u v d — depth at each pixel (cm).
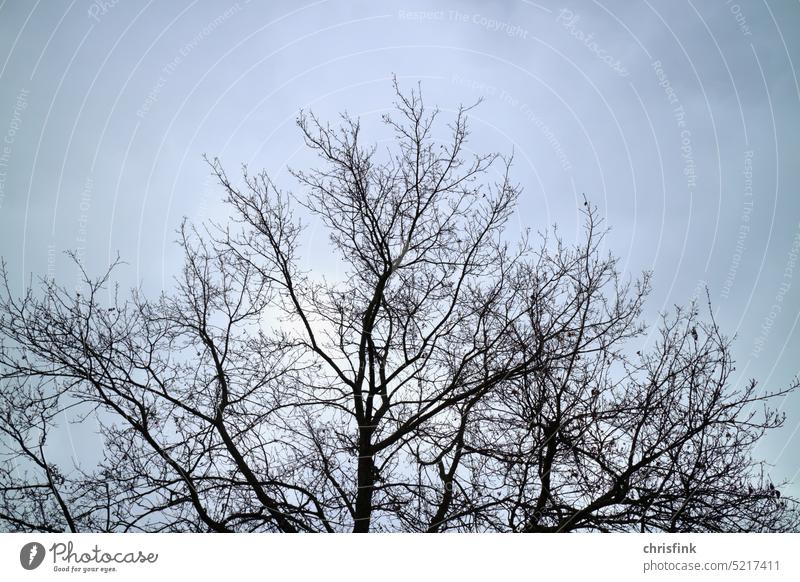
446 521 1316
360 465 1381
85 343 1348
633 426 1256
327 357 1520
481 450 1330
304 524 1309
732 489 1225
